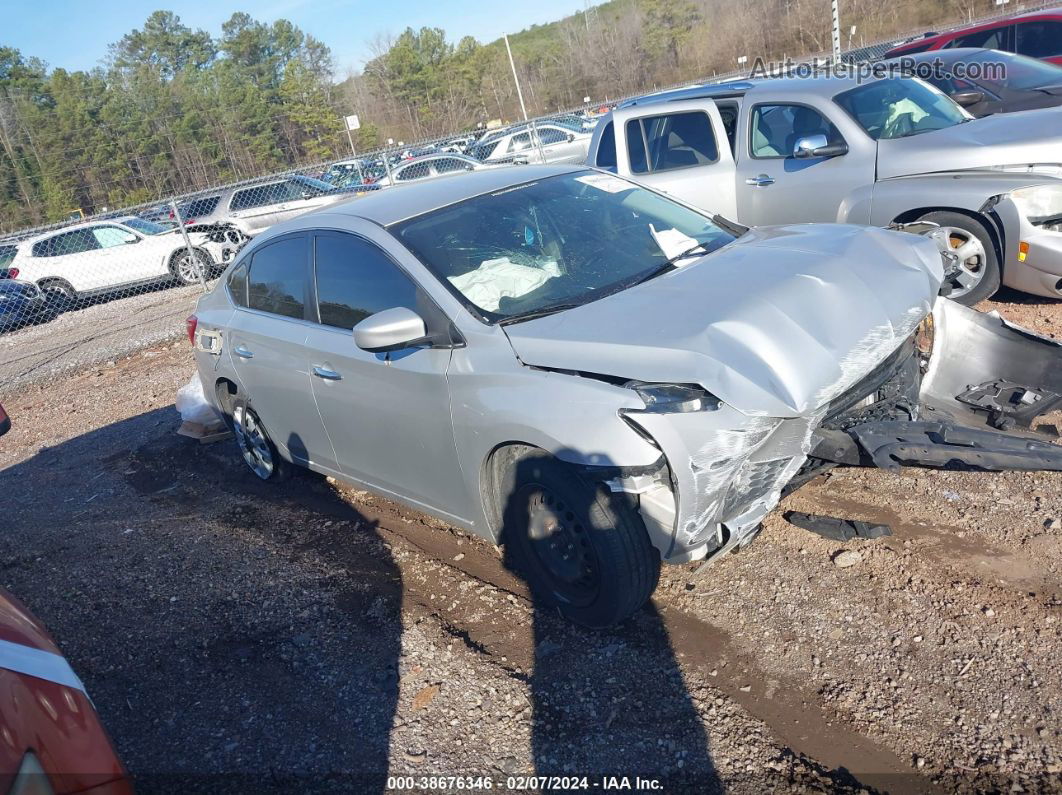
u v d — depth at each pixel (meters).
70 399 9.12
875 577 3.47
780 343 3.02
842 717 2.84
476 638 3.57
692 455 2.89
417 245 3.83
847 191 6.34
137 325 12.44
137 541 5.16
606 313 3.32
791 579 3.55
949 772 2.58
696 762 2.77
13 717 1.98
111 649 4.01
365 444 4.17
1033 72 8.39
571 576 3.39
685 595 3.58
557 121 20.92
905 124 6.45
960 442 3.26
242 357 4.91
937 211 5.95
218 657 3.78
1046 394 3.93
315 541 4.71
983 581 3.33
